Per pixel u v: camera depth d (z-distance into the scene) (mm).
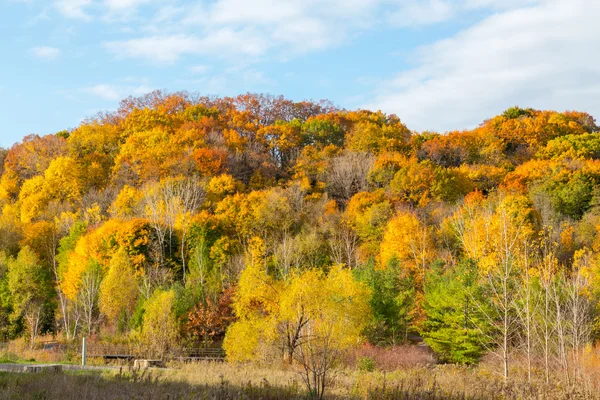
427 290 39312
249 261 52062
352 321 32250
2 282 47406
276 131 110562
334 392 16750
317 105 143625
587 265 39375
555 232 52969
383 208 67062
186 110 119375
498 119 108500
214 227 62688
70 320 47438
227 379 19188
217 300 43562
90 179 85875
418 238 54000
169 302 35812
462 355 31547
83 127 99688
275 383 18625
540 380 19812
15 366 23047
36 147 95938
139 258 55500
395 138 106812
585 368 21500
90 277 46906
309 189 86812
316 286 31859
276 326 31859
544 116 119375
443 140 101438
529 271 24812
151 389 15531
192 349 37031
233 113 121688
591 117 121500
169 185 70438
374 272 41844
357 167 88500
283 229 63812
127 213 71188
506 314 21156
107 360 31000
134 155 88875
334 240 60344
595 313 29109
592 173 75812
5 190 86875
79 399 14172
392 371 26938
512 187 72625
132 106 124000
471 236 42031
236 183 82250
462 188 78562
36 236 65312
